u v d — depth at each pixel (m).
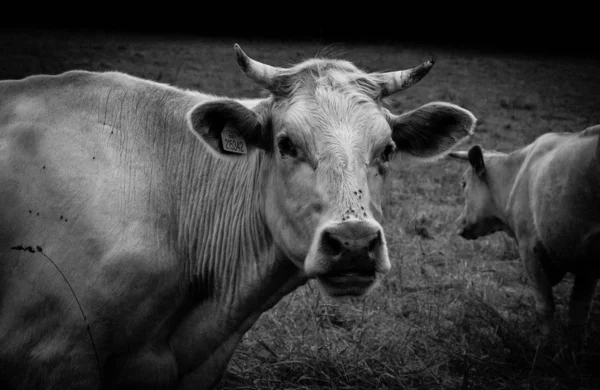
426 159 3.92
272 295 3.89
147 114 3.86
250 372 4.91
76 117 3.65
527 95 22.08
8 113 3.63
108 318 3.37
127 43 24.52
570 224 5.83
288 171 3.31
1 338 3.35
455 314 6.22
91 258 3.35
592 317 6.57
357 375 4.92
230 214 3.84
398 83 3.61
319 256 3.04
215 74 20.16
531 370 4.93
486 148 14.55
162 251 3.58
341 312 6.16
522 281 7.46
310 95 3.36
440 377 5.04
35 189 3.42
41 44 21.44
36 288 3.32
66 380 3.32
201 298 3.91
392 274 7.17
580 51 34.75
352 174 3.12
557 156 6.12
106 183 3.51
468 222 7.92
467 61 28.27
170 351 3.74
